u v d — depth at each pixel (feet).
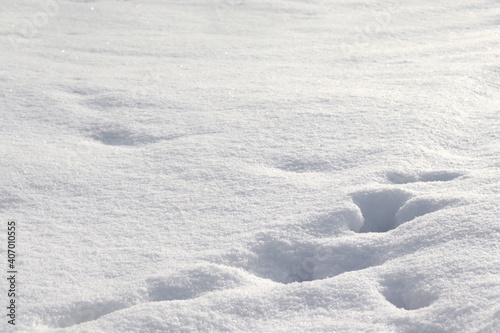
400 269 6.01
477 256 5.85
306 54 16.60
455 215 6.72
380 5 23.54
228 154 9.65
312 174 8.79
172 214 7.95
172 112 11.81
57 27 19.86
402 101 11.35
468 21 19.86
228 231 7.33
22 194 8.59
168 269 6.49
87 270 6.64
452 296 5.31
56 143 10.50
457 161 8.74
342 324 5.29
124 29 19.99
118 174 9.25
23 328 5.61
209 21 21.38
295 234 7.07
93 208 8.23
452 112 10.65
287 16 22.25
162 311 5.59
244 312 5.64
